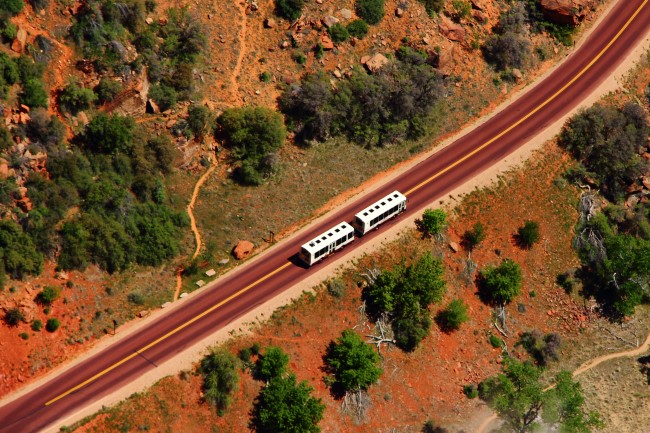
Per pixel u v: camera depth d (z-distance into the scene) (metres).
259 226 100.44
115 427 81.12
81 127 96.38
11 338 84.06
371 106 109.19
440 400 94.31
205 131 103.06
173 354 87.00
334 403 89.62
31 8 97.88
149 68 101.75
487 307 101.44
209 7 110.69
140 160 97.50
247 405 86.06
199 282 94.69
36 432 79.25
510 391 90.00
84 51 98.75
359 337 92.69
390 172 108.75
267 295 93.44
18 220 87.88
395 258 99.56
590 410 97.69
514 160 110.12
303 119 108.06
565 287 105.12
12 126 91.12
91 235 90.88
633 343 104.12
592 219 108.81
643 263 102.44
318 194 104.56
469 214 105.00
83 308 88.75
